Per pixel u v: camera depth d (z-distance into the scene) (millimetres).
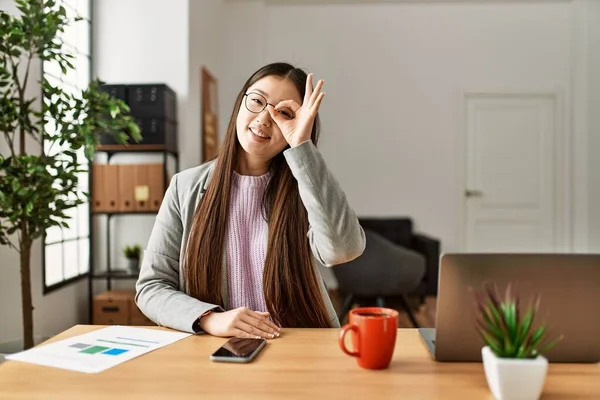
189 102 3811
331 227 1197
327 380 874
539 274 951
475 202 5828
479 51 5754
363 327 917
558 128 5746
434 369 937
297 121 1203
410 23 5762
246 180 1405
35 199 2123
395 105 5793
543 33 5730
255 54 5551
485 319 823
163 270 1362
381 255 3975
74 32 3480
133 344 1074
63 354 1002
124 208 3447
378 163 5809
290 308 1361
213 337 1145
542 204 5789
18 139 2740
